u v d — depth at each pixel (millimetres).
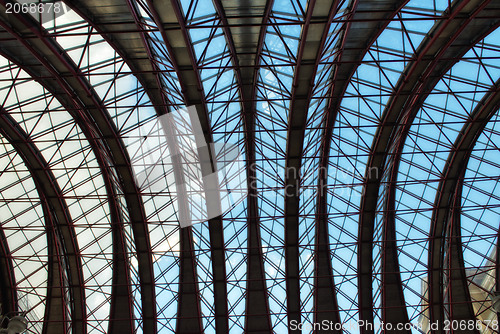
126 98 29969
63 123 31219
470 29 26250
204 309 37438
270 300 37344
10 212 33906
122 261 37125
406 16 25828
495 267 35594
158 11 22562
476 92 27578
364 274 37156
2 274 35188
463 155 32781
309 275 37531
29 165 31719
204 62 26938
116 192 35531
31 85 28422
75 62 26297
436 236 36156
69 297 36750
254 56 27703
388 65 28609
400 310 37281
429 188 35312
